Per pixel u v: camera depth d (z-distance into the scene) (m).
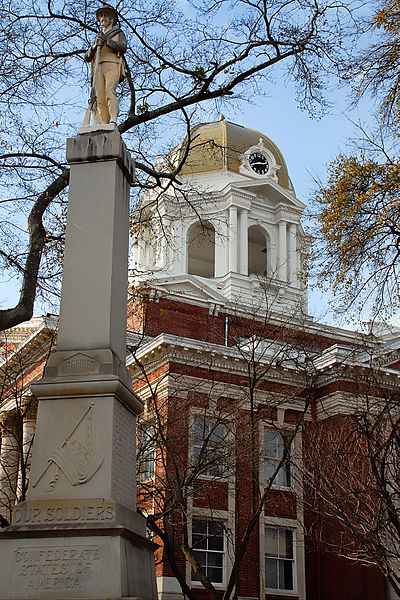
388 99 19.58
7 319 15.09
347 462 25.73
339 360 33.53
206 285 47.12
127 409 10.79
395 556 20.92
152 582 10.53
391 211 19.75
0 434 34.56
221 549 31.09
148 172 21.05
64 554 9.24
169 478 23.70
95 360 10.53
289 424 33.47
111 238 11.38
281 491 32.56
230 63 20.30
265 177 58.56
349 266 20.34
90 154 11.84
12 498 31.25
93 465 9.89
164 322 41.12
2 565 9.27
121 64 13.07
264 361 33.78
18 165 18.12
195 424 30.77
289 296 53.78
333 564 32.22
